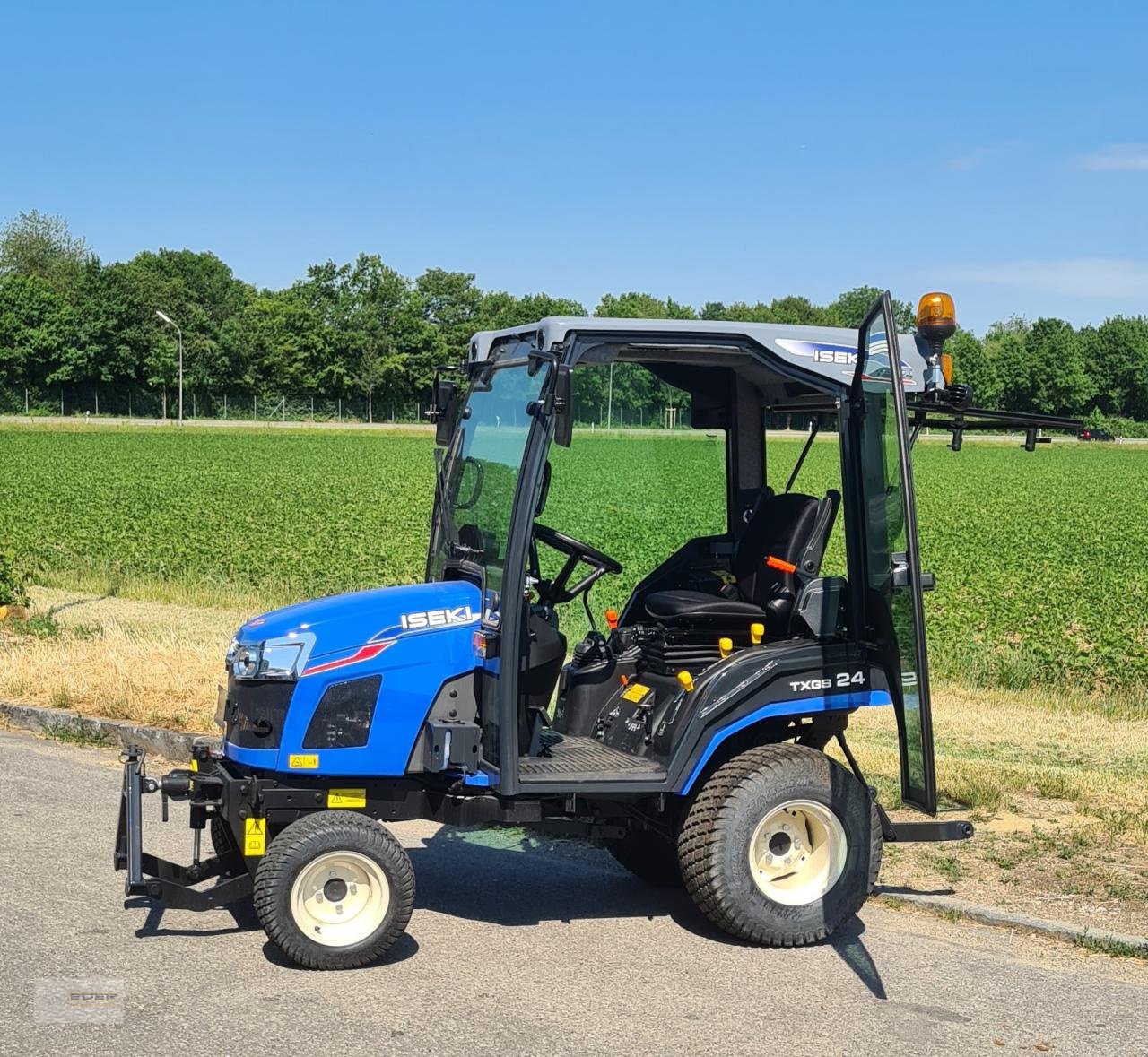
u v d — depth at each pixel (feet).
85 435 226.79
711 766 20.53
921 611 17.46
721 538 22.98
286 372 346.74
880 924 20.65
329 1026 15.85
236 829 18.28
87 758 30.76
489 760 18.72
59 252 431.84
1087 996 17.66
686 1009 16.78
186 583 57.26
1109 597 61.16
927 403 20.53
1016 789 27.94
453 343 373.40
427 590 19.42
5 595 45.96
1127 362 399.24
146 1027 15.67
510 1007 16.66
